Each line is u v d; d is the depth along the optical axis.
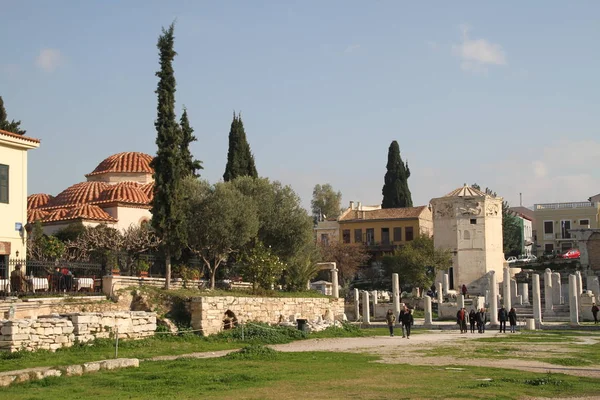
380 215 122.19
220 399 20.14
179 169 45.62
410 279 92.88
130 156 75.19
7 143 41.44
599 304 66.75
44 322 31.28
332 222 125.12
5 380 23.16
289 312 51.34
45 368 25.59
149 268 50.34
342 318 56.62
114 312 35.94
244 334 41.53
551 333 52.00
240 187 58.59
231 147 73.38
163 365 28.45
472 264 95.19
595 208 127.75
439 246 97.00
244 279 52.97
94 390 22.00
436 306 79.50
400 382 23.64
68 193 69.12
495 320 58.72
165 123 45.47
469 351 35.72
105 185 69.88
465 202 96.06
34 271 42.72
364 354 33.78
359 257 111.69
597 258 95.56
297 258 60.06
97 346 33.31
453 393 21.09
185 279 48.59
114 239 53.12
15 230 42.03
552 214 129.88
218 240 51.16
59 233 58.53
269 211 58.41
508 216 137.00
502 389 21.92
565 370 27.59
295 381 23.78
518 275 98.75
